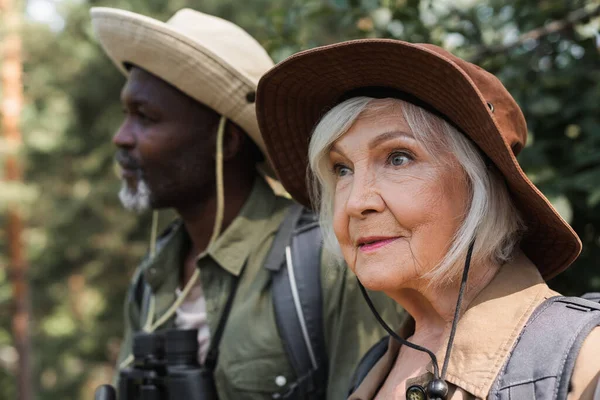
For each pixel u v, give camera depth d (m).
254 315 1.72
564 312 1.03
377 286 1.11
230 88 1.88
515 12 2.32
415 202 1.09
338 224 1.17
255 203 1.91
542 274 1.26
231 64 1.88
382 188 1.11
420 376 1.08
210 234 1.96
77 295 10.94
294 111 1.35
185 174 1.91
